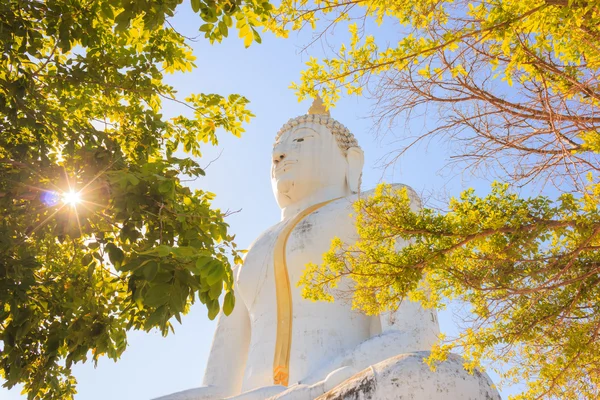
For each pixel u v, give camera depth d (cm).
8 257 596
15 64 639
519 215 638
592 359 700
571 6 574
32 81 656
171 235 623
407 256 683
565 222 635
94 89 729
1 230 592
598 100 658
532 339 691
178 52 737
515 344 697
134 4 556
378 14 676
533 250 669
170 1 559
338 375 824
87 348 664
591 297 691
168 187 582
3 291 595
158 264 495
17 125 643
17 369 666
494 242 650
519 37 632
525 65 650
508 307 684
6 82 624
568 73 676
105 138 658
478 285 669
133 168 639
